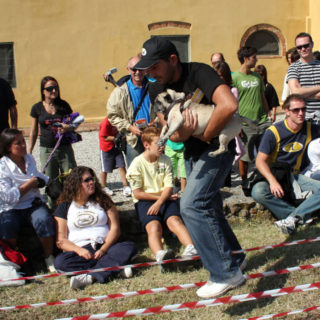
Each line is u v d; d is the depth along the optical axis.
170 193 4.48
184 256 4.04
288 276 3.72
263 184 4.84
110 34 12.86
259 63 13.55
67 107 5.52
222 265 3.23
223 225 3.78
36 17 12.50
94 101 13.06
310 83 5.31
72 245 4.10
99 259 4.07
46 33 12.60
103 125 5.93
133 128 4.94
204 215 3.21
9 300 3.70
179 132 3.11
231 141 3.34
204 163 3.24
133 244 4.16
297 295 3.42
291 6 13.44
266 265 3.98
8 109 5.60
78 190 4.20
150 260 4.34
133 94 5.03
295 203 4.82
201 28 13.17
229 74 5.38
